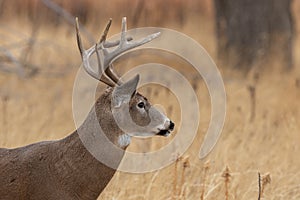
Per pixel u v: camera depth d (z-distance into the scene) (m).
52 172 17.42
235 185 21.44
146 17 55.16
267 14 43.91
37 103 33.12
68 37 49.75
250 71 40.94
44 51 43.28
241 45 43.97
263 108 31.23
